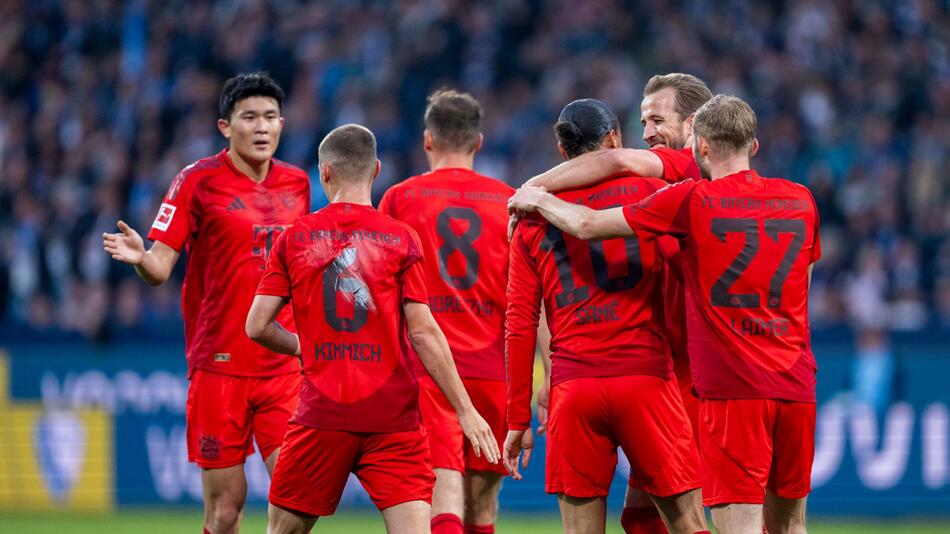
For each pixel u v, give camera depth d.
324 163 20.70
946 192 59.69
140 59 66.44
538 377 43.16
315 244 20.20
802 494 20.77
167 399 44.75
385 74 65.38
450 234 24.70
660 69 67.88
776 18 70.06
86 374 44.91
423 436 20.47
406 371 20.33
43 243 55.41
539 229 20.92
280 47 65.94
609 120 21.28
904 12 69.81
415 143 63.31
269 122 24.39
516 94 66.06
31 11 68.19
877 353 43.38
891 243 56.28
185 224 24.17
